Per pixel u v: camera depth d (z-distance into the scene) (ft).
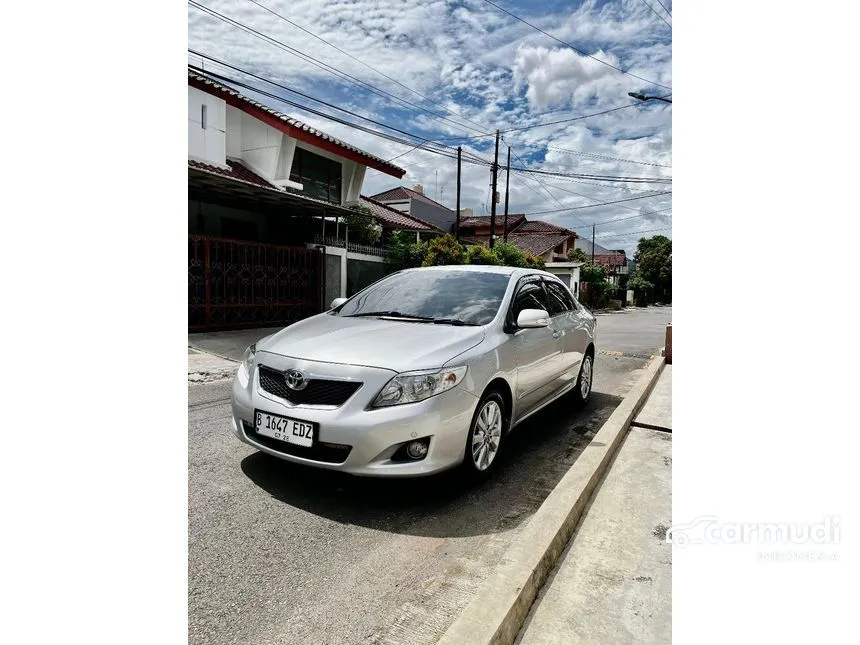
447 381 9.91
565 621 6.59
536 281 15.62
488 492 10.89
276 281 38.96
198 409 16.40
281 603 7.12
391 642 6.48
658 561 7.95
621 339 42.04
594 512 9.53
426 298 13.61
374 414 9.38
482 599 6.39
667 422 15.07
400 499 10.36
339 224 50.01
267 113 44.50
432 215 103.24
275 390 10.27
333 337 11.18
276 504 9.89
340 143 49.60
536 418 16.90
